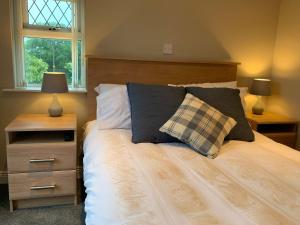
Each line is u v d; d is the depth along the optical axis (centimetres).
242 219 106
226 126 203
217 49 296
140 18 267
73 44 264
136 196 119
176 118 197
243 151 191
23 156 210
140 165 154
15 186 213
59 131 246
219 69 291
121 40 267
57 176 220
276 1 305
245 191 131
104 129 222
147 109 208
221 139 193
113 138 201
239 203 118
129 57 271
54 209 221
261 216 108
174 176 142
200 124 192
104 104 231
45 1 253
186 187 131
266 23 307
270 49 316
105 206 114
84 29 258
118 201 115
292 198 126
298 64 285
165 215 106
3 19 238
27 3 250
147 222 101
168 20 275
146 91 216
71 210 220
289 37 295
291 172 156
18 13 247
